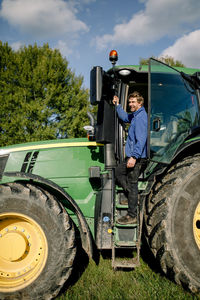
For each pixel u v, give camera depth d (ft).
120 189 9.27
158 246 8.18
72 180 10.13
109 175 9.67
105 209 9.20
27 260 8.43
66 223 8.21
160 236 8.13
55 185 8.63
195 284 7.86
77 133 59.52
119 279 9.11
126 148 9.21
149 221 8.60
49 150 10.40
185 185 8.27
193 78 9.48
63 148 10.37
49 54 64.80
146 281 8.86
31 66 60.70
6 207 8.32
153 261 10.51
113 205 8.90
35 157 10.38
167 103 8.67
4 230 8.57
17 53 64.75
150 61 8.09
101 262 10.51
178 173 8.48
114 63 9.46
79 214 8.65
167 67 8.82
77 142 10.41
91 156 10.23
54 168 10.22
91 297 8.13
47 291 7.95
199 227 9.23
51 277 7.97
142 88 10.74
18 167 10.39
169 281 8.71
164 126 8.55
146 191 8.51
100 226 9.11
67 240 8.15
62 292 8.62
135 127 8.72
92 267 10.14
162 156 8.29
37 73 57.67
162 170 8.48
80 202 9.98
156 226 8.23
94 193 10.02
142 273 9.48
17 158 10.50
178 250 7.98
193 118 9.18
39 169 10.23
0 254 8.40
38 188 8.56
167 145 8.49
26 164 10.36
